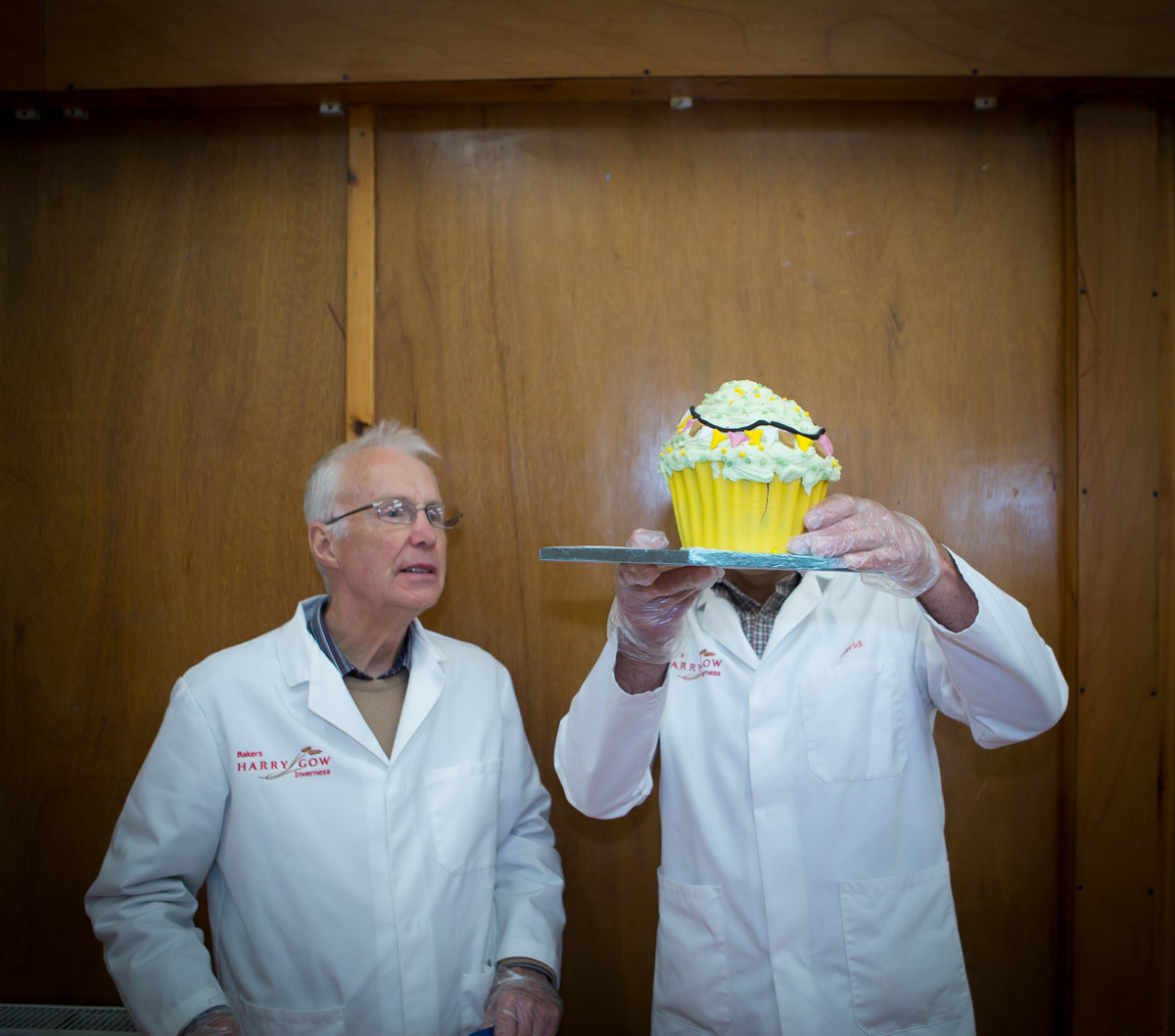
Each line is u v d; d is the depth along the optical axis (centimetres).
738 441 134
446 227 196
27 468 196
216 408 195
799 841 147
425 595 151
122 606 194
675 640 136
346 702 147
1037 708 138
